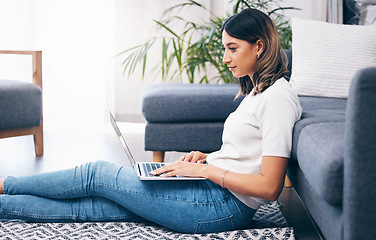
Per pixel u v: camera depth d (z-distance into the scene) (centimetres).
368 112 120
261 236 182
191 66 408
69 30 482
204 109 283
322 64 302
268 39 169
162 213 182
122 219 200
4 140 399
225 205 179
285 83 172
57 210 196
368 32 308
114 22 474
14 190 197
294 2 434
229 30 172
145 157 346
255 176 166
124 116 490
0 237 184
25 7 478
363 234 124
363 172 122
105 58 482
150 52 480
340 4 400
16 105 325
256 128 172
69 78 488
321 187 133
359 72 121
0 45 482
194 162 195
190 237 180
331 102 270
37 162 326
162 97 285
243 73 177
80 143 390
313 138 151
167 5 471
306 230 207
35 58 343
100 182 189
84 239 183
